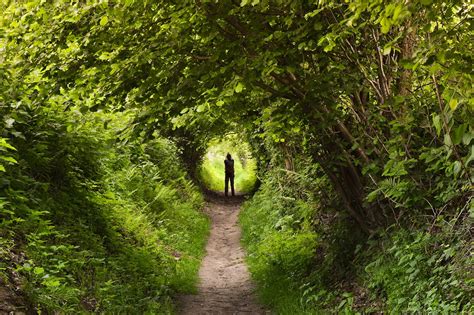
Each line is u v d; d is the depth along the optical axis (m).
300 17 6.32
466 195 6.00
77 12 6.48
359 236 8.13
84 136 8.27
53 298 5.32
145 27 6.81
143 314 7.06
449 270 5.38
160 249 11.05
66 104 7.80
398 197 6.89
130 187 12.95
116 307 6.48
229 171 28.94
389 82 7.04
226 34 6.56
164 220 13.48
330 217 10.25
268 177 18.08
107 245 8.47
